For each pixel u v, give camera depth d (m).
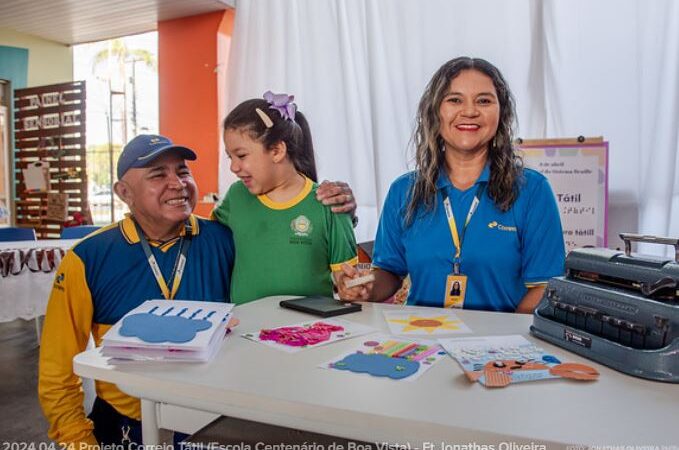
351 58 3.03
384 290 1.49
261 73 3.32
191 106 4.28
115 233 1.33
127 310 1.30
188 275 1.36
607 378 0.74
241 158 1.33
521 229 1.36
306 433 0.86
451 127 1.37
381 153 2.90
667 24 2.20
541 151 2.16
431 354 0.86
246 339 0.96
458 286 1.37
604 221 2.12
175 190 1.27
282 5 3.23
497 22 2.56
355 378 0.76
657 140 2.24
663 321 0.73
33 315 2.72
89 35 5.05
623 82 2.31
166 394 0.77
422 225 1.43
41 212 5.05
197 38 4.23
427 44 2.74
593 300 0.85
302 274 1.37
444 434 0.60
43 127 4.98
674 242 0.80
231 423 0.91
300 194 1.40
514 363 0.80
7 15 4.43
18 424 2.22
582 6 2.36
